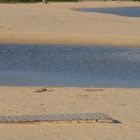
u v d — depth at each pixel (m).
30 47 52.19
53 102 27.55
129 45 55.12
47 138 21.17
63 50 50.72
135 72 40.09
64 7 141.25
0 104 26.91
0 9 111.06
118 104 27.31
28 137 21.28
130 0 194.38
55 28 69.94
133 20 87.44
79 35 61.66
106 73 39.47
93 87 33.31
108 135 21.70
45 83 35.22
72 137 21.36
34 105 26.77
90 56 47.34
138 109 26.27
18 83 35.06
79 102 27.59
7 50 49.91
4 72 39.19
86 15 96.81
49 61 44.25
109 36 61.16
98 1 184.38
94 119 23.66
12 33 62.00
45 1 163.12
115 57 47.03
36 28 69.06
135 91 31.16
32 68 40.94
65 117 24.00
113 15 101.25
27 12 102.06
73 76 38.06
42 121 23.33
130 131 22.30
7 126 22.75
